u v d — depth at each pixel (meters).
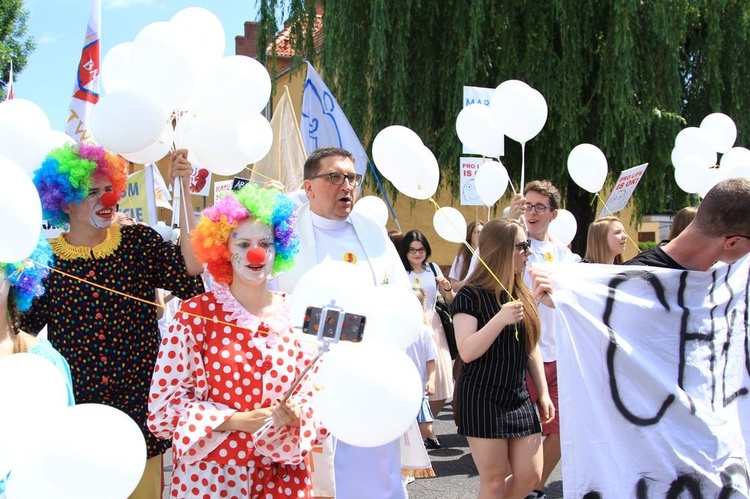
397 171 4.35
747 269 3.50
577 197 14.09
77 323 3.28
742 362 3.49
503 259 4.03
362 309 2.80
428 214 18.78
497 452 3.89
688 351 3.41
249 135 4.15
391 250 4.26
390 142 4.33
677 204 14.36
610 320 3.39
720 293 3.47
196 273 3.51
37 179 3.34
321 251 4.05
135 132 3.51
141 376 3.37
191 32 3.86
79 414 2.05
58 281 3.29
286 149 7.48
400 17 12.66
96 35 6.17
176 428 2.65
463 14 12.77
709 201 3.27
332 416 2.48
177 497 2.72
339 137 7.51
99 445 2.00
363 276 2.91
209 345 2.79
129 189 6.32
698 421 3.33
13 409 1.96
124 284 3.38
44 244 2.74
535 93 5.30
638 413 3.32
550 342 5.10
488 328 3.79
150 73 3.62
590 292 3.42
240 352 2.78
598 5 13.11
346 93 13.05
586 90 13.52
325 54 13.15
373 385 2.43
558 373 3.37
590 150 6.70
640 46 13.01
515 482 4.00
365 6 13.02
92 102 6.17
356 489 3.81
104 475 2.00
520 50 13.13
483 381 3.91
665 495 3.27
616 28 12.34
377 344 2.57
